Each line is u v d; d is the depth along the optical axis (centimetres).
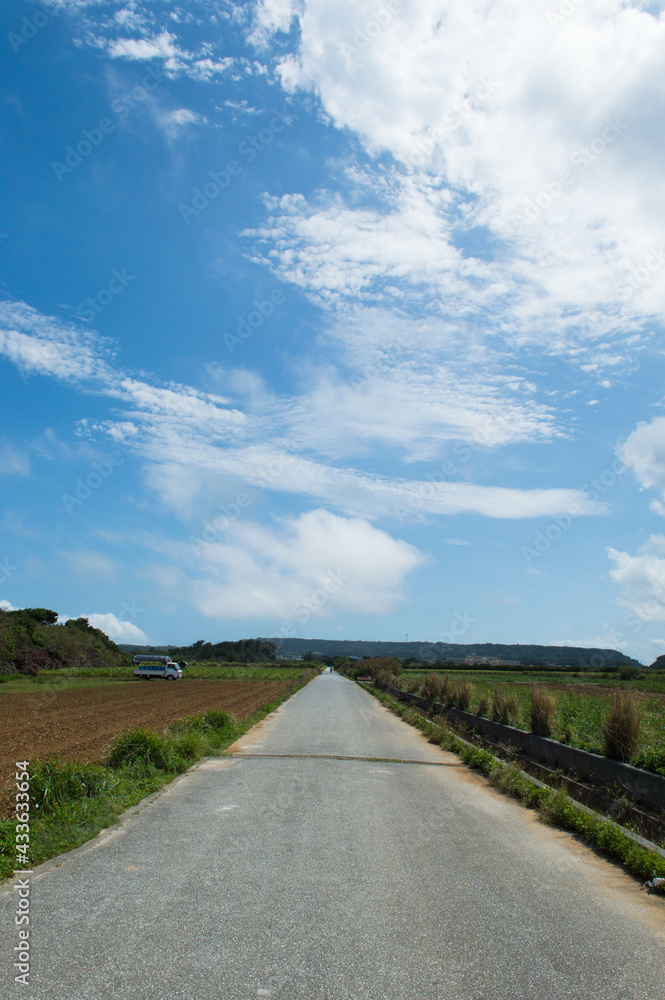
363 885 528
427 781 1027
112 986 352
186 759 1138
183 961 383
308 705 2725
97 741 1403
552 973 383
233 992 348
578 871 586
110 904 473
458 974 377
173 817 747
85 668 5953
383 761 1208
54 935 417
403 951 405
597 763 884
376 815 778
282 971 373
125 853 605
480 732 1600
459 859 611
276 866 571
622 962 400
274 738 1524
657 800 708
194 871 553
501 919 465
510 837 699
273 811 783
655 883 538
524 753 1241
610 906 499
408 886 529
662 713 1112
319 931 432
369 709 2627
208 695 3303
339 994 348
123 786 863
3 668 4984
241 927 435
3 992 342
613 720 891
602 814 794
